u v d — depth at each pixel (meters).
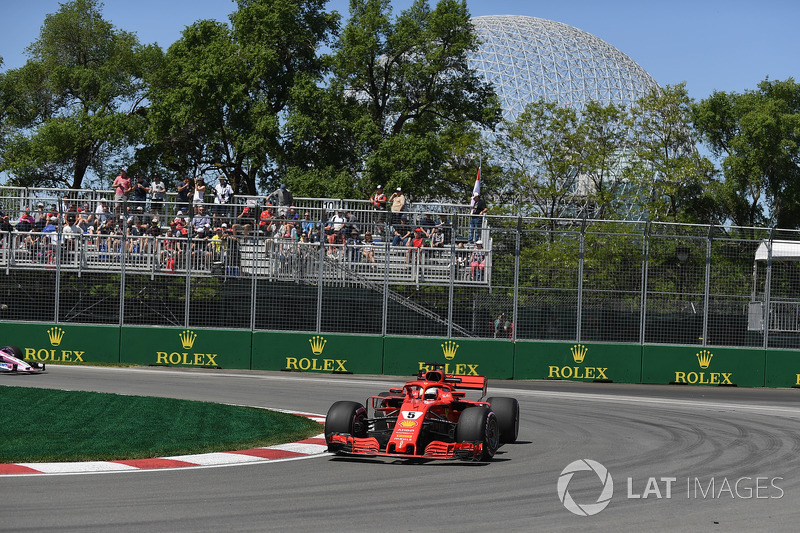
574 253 28.05
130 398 18.80
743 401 23.56
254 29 46.16
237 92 43.62
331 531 8.21
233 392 21.58
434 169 46.72
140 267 28.31
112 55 56.66
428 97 51.12
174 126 45.94
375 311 28.22
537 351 28.05
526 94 83.69
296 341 28.08
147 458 11.97
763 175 58.50
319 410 18.56
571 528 8.57
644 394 24.72
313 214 31.61
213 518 8.59
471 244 28.64
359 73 51.69
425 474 11.38
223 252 28.09
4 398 17.86
